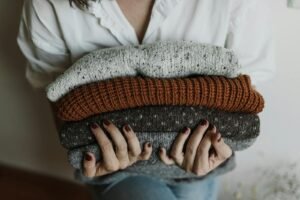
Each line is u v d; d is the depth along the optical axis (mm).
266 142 1281
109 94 832
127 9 916
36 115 1496
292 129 1227
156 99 832
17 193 1649
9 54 1374
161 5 891
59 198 1626
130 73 847
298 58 1108
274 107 1207
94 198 1161
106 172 991
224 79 846
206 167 956
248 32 977
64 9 927
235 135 899
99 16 912
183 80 834
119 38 944
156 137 884
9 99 1491
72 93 854
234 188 1417
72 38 965
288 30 1077
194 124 871
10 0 1244
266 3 1014
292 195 1310
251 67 1008
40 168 1653
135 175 1101
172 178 1098
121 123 864
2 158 1666
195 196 1157
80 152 922
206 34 945
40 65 1069
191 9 911
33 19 976
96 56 852
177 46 837
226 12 917
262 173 1343
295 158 1276
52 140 1545
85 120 881
